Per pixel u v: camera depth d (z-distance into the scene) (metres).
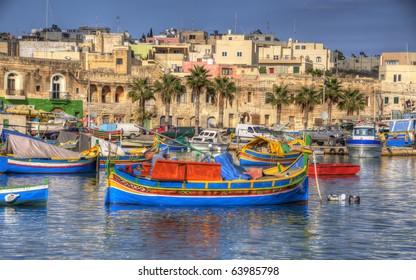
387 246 34.47
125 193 42.78
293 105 127.56
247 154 70.38
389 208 44.81
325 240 35.47
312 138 102.62
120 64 121.38
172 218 39.91
